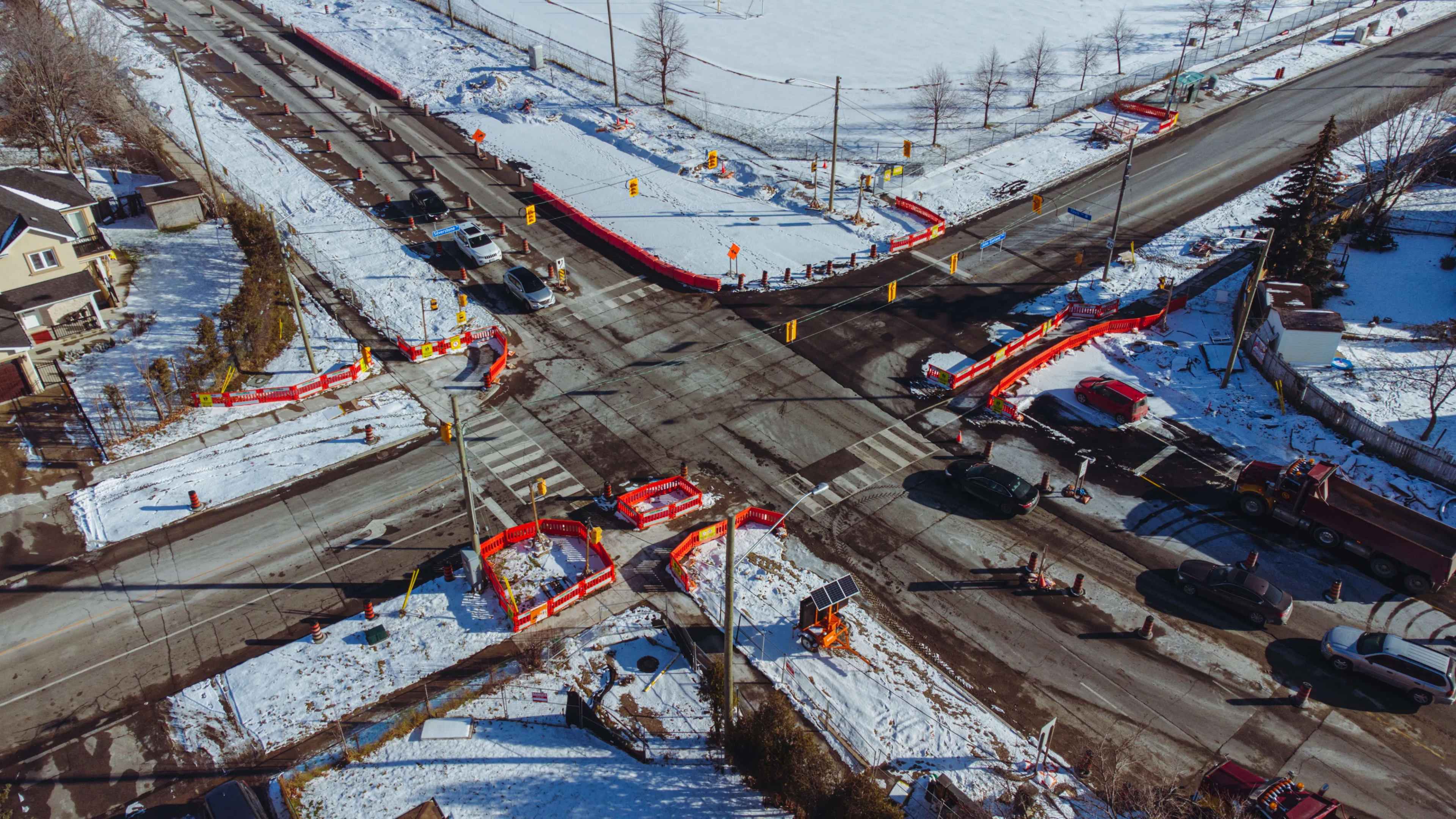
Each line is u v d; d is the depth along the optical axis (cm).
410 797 2698
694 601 3353
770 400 4381
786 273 5284
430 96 7712
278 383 4512
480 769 2781
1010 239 5697
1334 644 3066
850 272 5388
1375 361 4578
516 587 3409
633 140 6869
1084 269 5388
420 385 4509
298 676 3077
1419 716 2916
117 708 2980
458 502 3809
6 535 3634
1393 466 3922
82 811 2672
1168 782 2717
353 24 9150
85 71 5728
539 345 4797
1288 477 3528
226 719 2942
